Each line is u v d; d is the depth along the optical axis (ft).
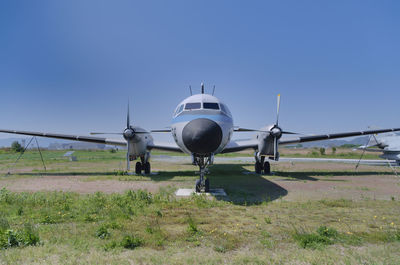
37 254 11.45
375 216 18.33
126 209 20.36
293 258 11.16
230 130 30.40
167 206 21.97
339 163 77.97
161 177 44.32
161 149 50.29
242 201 24.38
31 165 69.72
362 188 31.91
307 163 78.07
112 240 13.43
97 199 23.71
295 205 22.40
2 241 12.47
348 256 11.34
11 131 46.73
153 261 10.81
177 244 13.02
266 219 17.33
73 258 11.07
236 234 14.58
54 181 38.93
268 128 45.03
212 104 31.22
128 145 44.11
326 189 31.37
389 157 76.33
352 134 47.65
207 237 14.07
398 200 24.59
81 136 47.34
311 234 13.99
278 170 56.59
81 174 48.93
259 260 10.92
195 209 20.95
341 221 17.28
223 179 41.78
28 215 18.79
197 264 10.55
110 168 62.28
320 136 48.19
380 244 13.00
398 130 46.73
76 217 18.35
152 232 14.78
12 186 34.09
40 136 47.73
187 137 26.58
